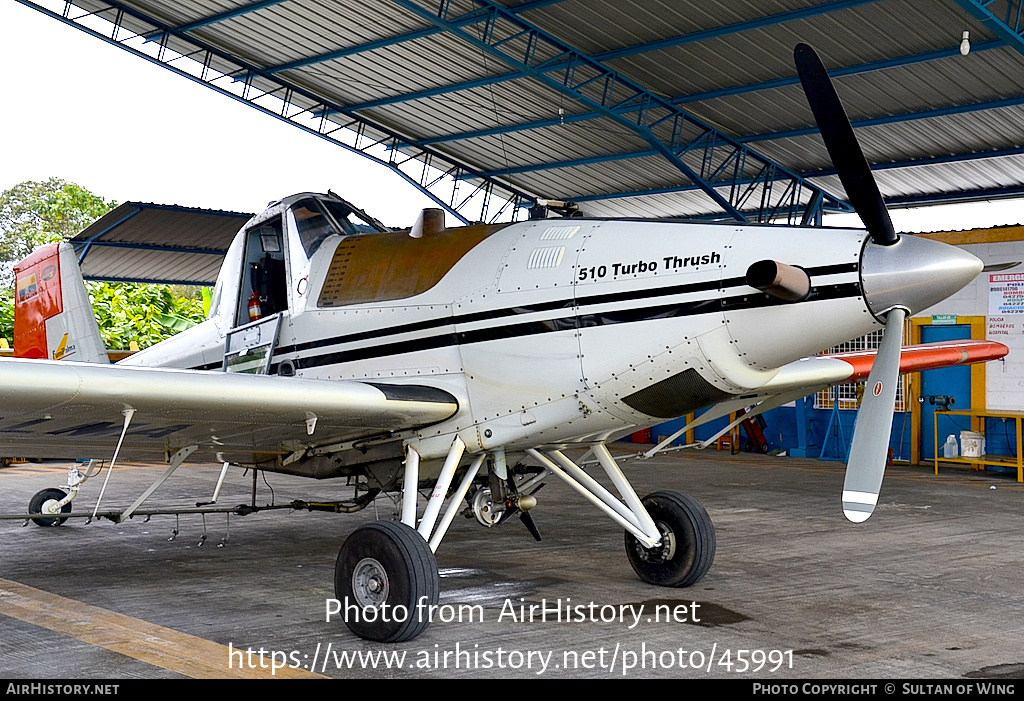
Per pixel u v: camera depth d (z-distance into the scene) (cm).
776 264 381
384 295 518
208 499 972
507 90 1591
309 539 725
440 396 480
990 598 513
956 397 1374
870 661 395
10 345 1939
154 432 498
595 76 1469
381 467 558
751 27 1225
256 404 427
